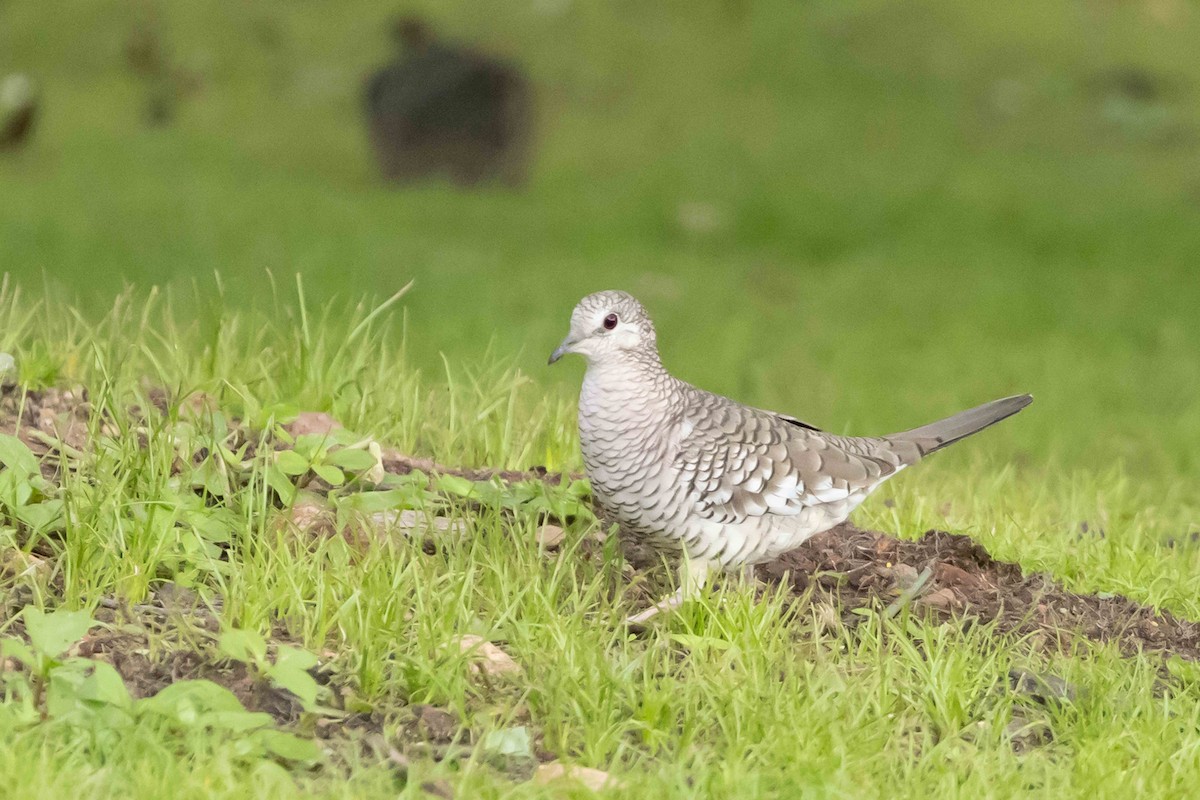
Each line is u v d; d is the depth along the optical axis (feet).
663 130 120.47
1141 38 140.26
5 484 26.07
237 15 130.72
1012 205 107.86
